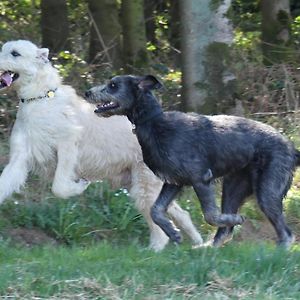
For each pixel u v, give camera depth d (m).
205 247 11.45
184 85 17.14
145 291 9.69
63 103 12.76
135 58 20.78
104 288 9.70
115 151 13.26
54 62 19.56
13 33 22.41
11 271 10.21
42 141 12.62
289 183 12.09
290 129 17.31
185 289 9.78
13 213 14.20
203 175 11.41
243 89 18.58
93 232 13.97
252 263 10.53
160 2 27.08
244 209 14.76
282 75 18.94
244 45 21.09
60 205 14.31
